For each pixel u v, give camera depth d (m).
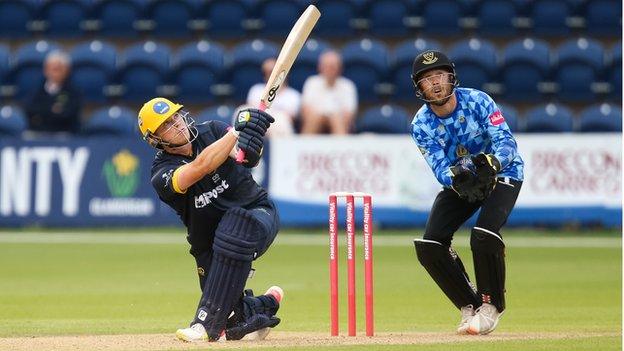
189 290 40.50
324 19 77.06
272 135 61.81
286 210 61.44
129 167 62.59
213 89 73.12
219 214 25.06
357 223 61.56
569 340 25.14
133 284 42.44
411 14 77.69
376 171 60.97
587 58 73.75
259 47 74.38
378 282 43.28
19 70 74.00
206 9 77.94
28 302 37.00
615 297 38.03
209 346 23.95
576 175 60.03
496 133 26.59
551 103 72.62
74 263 49.59
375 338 25.95
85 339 26.30
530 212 60.41
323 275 45.50
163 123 24.47
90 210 62.72
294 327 30.31
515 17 76.56
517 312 33.72
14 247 56.03
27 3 78.25
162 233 62.28
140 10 77.75
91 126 68.12
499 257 26.53
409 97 72.62
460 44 73.69
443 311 34.75
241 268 24.59
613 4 76.38
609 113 68.12
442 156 27.06
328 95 63.47
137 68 73.81
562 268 47.53
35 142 62.66
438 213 27.50
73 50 75.31
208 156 23.88
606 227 61.34
